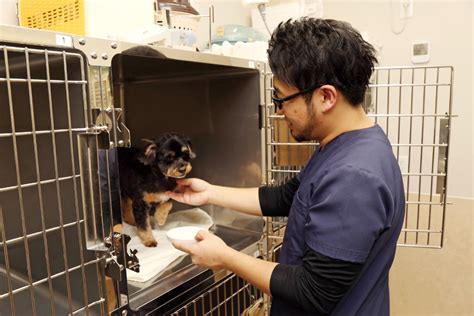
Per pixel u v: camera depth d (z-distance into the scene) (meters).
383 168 0.70
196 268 0.99
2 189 0.63
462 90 1.73
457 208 1.80
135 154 1.14
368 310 0.78
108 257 0.73
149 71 1.14
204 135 1.35
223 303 1.08
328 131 0.78
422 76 1.80
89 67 0.69
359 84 0.73
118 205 0.75
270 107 1.23
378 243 0.72
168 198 1.15
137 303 0.82
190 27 1.30
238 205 1.08
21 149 0.77
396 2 1.82
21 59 0.67
